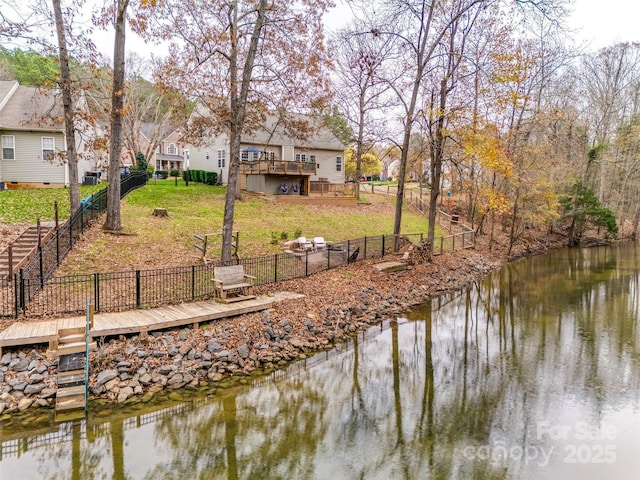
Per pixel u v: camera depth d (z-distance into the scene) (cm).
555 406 887
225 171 3491
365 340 1255
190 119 3014
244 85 1441
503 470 667
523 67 1980
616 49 3981
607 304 1728
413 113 2027
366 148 2175
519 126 2714
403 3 2128
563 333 1369
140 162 3772
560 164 3153
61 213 1811
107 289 1180
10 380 805
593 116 4072
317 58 1686
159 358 931
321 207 2994
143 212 2047
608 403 902
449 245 2527
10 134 2561
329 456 696
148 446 702
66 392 793
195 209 2306
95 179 2812
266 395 897
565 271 2444
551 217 3064
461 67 1900
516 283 2108
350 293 1511
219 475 638
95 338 915
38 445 689
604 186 4016
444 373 1053
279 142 3597
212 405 841
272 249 1769
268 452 702
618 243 3788
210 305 1164
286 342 1118
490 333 1363
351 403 886
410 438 757
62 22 1523
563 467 676
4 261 1255
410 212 3362
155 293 1201
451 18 1892
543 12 1703
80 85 1666
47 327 920
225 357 980
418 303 1659
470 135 1759
